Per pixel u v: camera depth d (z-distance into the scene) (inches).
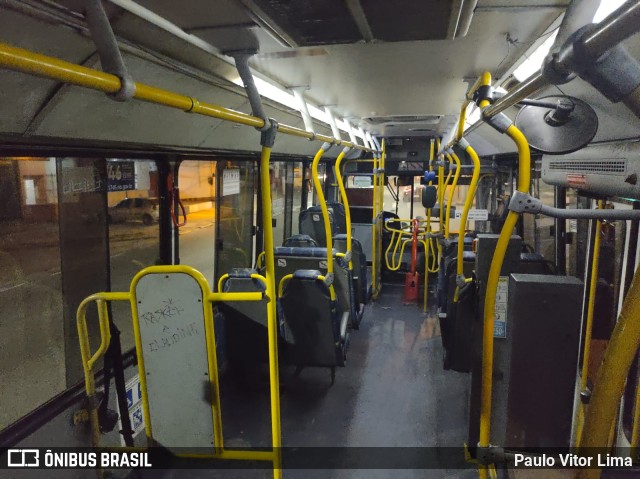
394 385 191.3
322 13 57.3
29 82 71.9
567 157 126.6
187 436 131.3
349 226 214.4
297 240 253.8
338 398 181.0
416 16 57.4
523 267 161.0
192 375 126.1
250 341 178.5
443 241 239.9
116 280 132.0
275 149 223.8
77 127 94.8
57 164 108.4
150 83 89.5
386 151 364.2
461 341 184.2
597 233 117.3
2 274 97.2
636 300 50.2
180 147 143.9
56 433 109.5
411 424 163.0
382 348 229.1
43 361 108.3
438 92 137.7
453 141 165.9
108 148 119.2
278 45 83.7
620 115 84.5
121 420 122.3
